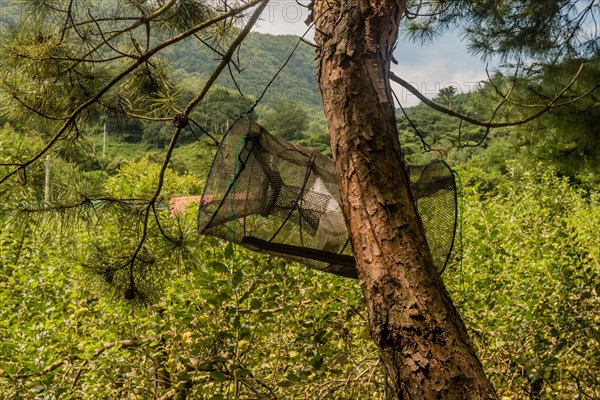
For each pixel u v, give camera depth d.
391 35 2.48
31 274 4.43
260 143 2.69
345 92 2.36
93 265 3.55
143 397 3.80
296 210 2.84
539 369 3.88
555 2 5.75
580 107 5.88
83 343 3.60
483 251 4.36
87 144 3.48
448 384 1.98
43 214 3.24
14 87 3.19
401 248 2.16
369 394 4.00
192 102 3.37
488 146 17.17
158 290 3.68
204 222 2.67
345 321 4.12
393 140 2.33
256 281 3.43
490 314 4.25
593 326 4.20
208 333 3.54
